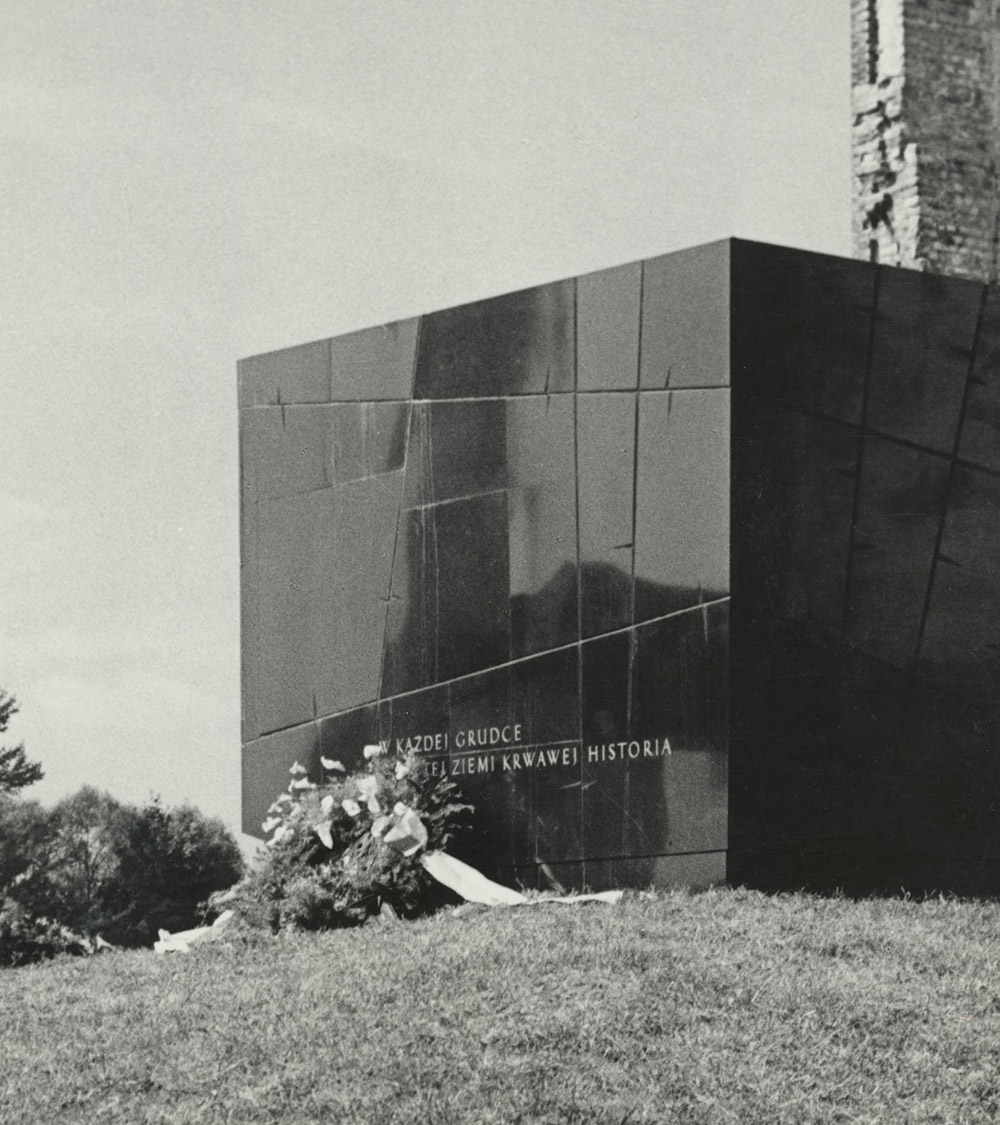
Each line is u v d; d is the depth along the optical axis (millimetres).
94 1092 10406
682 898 13539
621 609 14609
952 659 14961
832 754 14352
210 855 50750
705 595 14133
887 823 14508
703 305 14352
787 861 14086
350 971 12141
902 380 14922
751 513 14156
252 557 17500
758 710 14055
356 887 14570
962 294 15227
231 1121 9680
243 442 17703
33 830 51875
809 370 14508
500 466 15531
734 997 10898
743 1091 9727
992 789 15047
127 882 50031
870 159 21703
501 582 15430
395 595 16234
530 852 14883
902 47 21422
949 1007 10867
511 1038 10391
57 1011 12422
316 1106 9727
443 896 14727
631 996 10898
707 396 14266
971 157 21688
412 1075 10016
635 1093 9711
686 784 14094
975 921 13000
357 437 16719
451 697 15656
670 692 14258
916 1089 9836
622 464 14719
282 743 17031
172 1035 11273
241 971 12922
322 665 16781
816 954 11820
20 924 18656
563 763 14805
